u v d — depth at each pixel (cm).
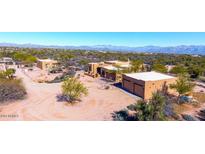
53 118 1739
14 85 2625
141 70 3903
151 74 2850
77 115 1831
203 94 2519
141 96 2442
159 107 1688
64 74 3878
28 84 3002
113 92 2641
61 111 1941
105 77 3675
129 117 1755
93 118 1764
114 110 1994
